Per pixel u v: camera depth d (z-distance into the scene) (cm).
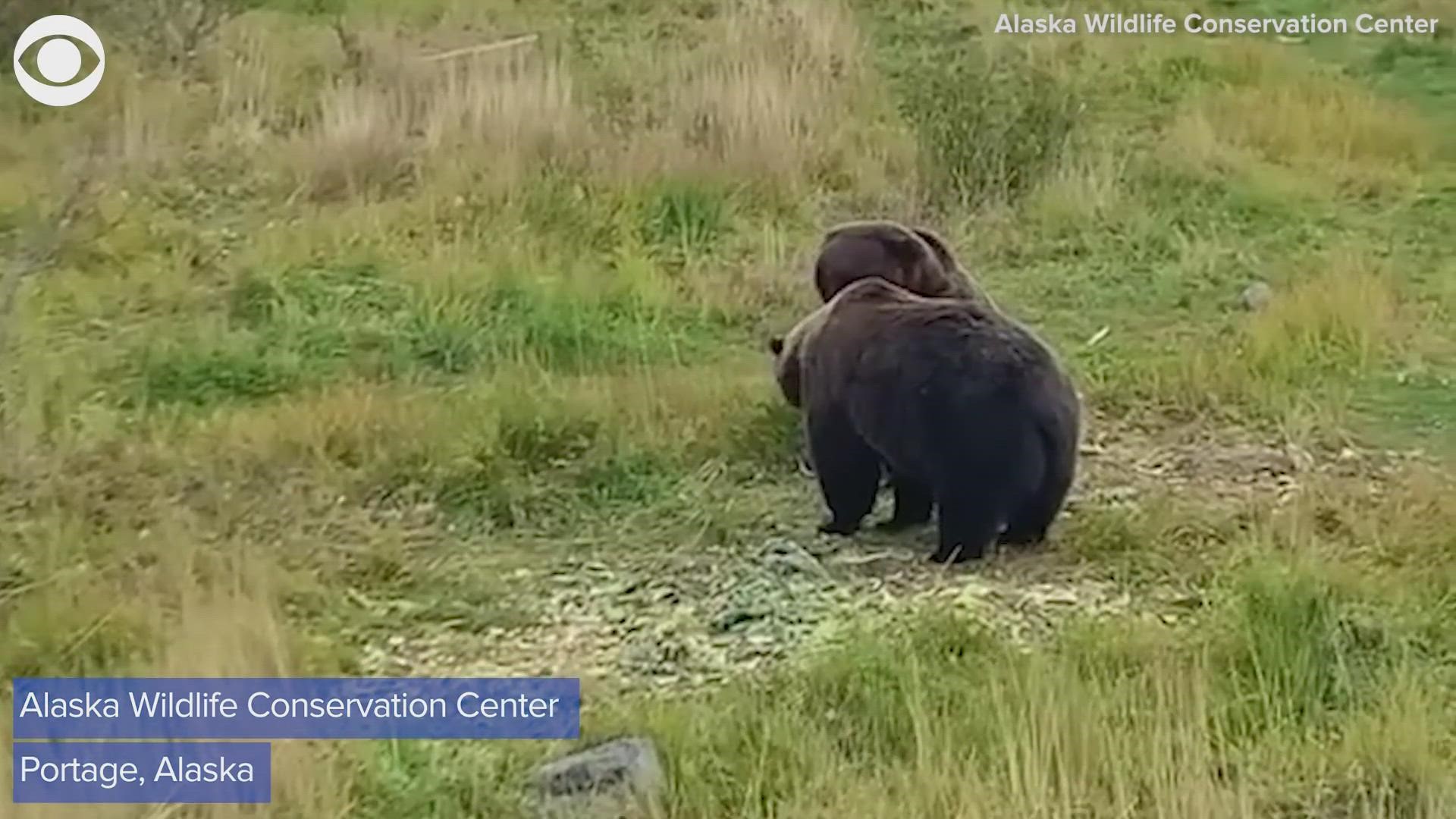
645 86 2275
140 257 1828
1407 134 2238
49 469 1323
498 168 1984
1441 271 1823
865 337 1176
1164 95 2372
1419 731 900
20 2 2320
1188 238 1920
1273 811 862
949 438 1132
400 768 919
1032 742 878
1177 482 1318
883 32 2636
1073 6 2781
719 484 1313
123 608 1086
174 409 1475
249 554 1185
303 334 1617
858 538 1225
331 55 2430
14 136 2123
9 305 1555
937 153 2045
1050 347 1253
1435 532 1179
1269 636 993
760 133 2097
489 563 1203
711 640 1073
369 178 2039
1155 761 859
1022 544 1175
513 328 1606
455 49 2470
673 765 903
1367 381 1520
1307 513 1212
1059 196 1995
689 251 1873
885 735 927
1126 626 1037
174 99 2212
